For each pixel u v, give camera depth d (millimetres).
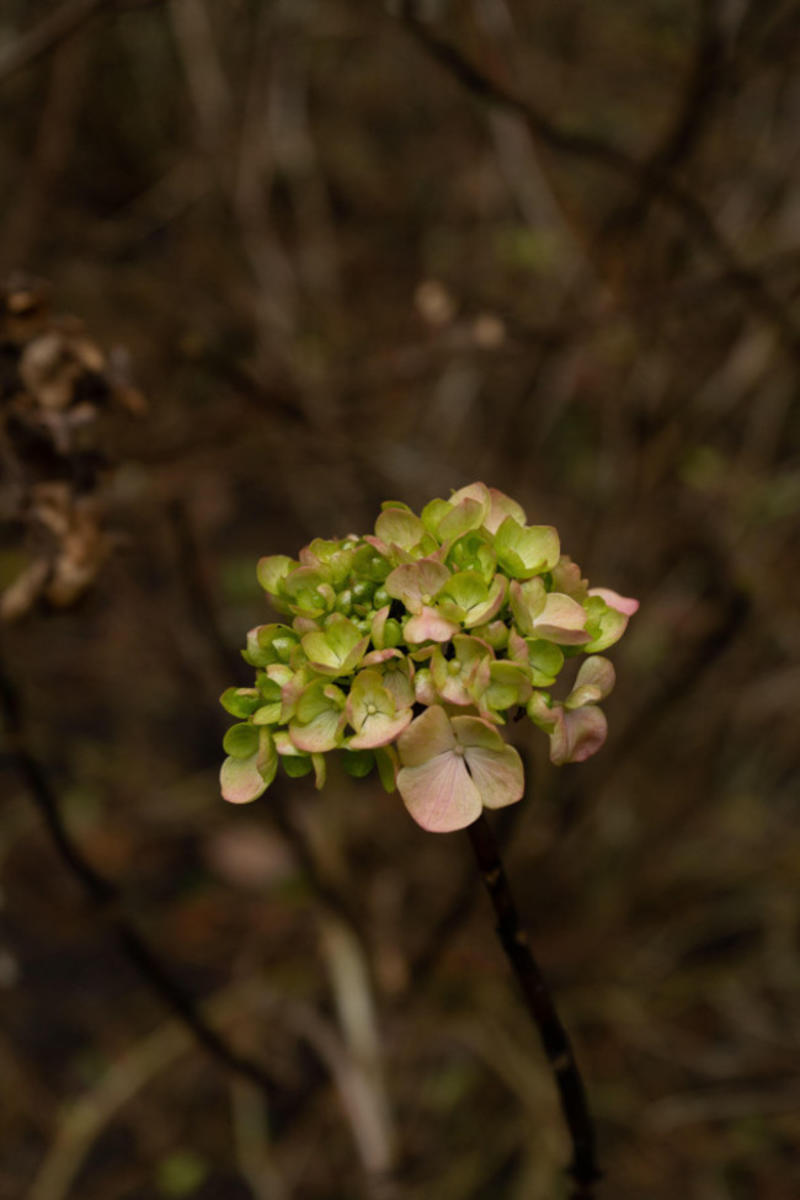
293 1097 1784
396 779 683
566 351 1747
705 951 2061
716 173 2008
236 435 1607
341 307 2211
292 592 711
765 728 2104
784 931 1975
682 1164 1757
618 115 2055
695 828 2037
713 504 1807
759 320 1733
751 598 1589
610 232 1621
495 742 674
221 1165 1811
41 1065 1922
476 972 1858
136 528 1879
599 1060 1885
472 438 2176
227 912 2127
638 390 1852
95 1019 1975
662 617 1910
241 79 2080
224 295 2207
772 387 1952
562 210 1643
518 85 1738
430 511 705
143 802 2094
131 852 2211
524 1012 1840
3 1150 1841
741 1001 1914
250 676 1737
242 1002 1768
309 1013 1591
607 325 1562
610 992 1878
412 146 2463
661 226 1697
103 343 2033
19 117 2250
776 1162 1768
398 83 2402
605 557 1948
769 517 1788
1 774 2123
